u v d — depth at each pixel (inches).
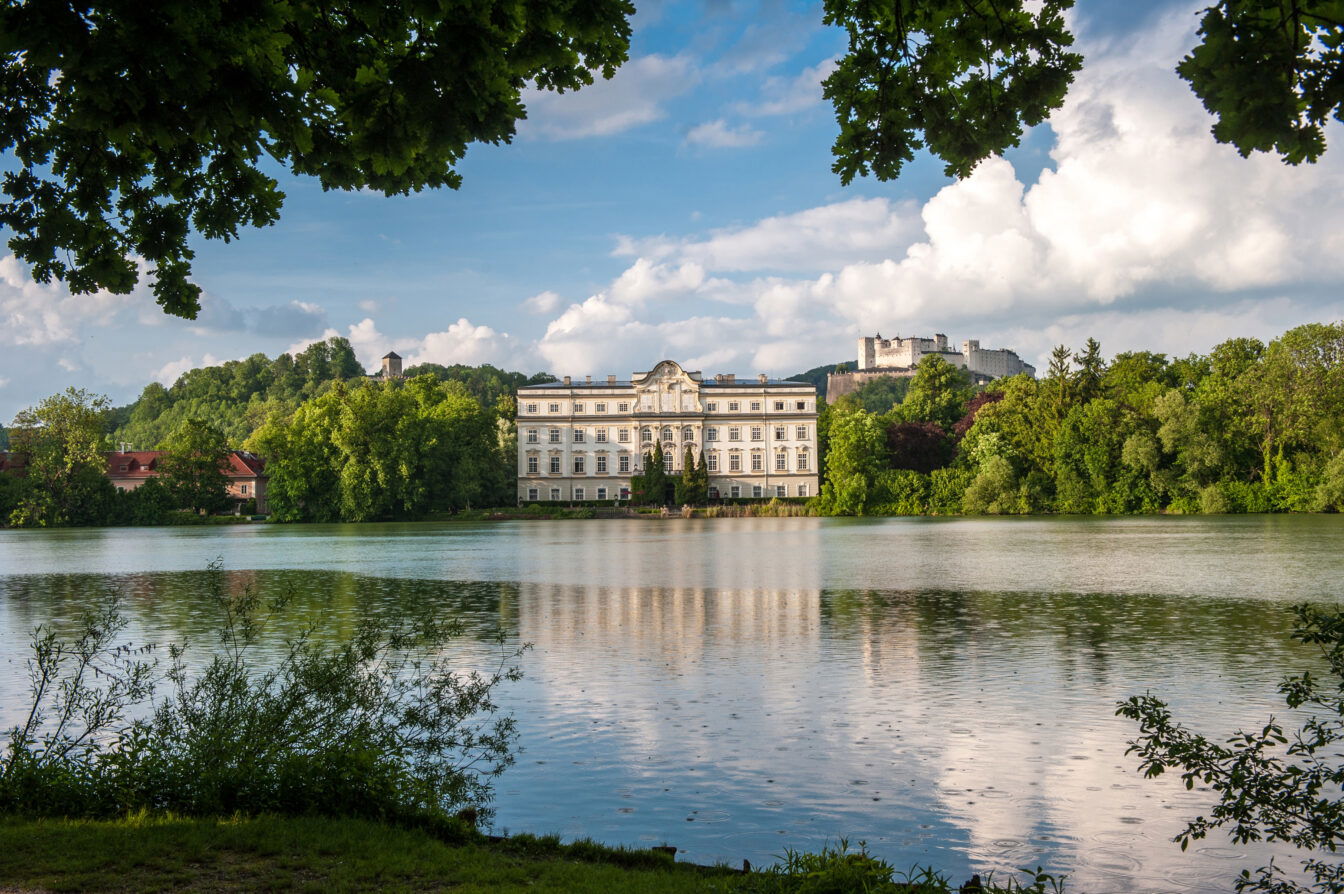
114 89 296.5
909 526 3358.8
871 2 355.6
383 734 443.8
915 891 310.0
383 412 4574.3
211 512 4751.5
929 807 462.0
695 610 1120.8
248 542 2792.8
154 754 415.8
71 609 1176.2
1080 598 1197.1
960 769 515.2
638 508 4953.3
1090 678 722.8
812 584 1405.0
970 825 440.5
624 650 852.6
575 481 5339.6
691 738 572.4
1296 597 1174.3
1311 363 3602.4
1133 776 502.3
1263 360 3720.5
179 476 4606.3
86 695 490.9
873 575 1530.5
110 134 314.2
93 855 330.0
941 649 848.9
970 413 5152.6
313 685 452.4
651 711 633.0
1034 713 623.5
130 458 5526.6
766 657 817.5
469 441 5182.1
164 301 422.3
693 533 3189.0
